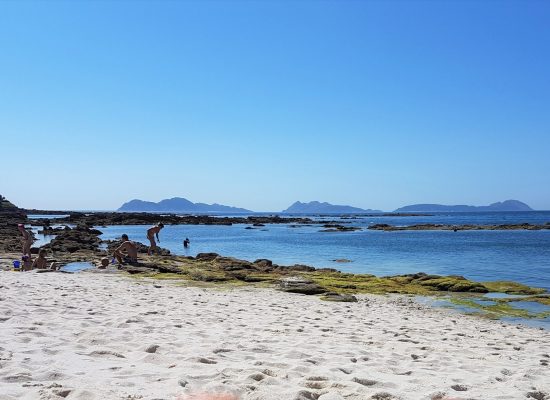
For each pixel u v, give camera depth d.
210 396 4.31
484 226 81.94
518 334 10.82
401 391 5.00
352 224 109.38
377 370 6.03
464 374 6.16
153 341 6.92
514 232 70.75
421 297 16.50
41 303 10.14
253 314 10.91
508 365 7.10
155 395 4.25
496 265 28.09
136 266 20.52
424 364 6.71
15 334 6.74
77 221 96.06
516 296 16.84
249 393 4.48
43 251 20.48
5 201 127.38
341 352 7.04
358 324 10.43
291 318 10.66
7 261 23.48
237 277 19.16
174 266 21.12
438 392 4.98
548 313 13.86
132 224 98.81
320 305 13.48
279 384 4.91
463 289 17.78
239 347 6.93
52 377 4.69
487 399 4.90
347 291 17.20
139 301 11.69
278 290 16.42
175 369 5.31
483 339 9.84
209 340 7.34
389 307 14.16
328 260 31.78
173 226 97.31
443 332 10.35
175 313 10.15
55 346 6.16
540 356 8.20
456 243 47.16
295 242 50.16
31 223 77.50
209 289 15.89
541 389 5.49
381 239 54.81
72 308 9.80
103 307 10.22
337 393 4.62
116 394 4.21
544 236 59.38
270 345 7.28
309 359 6.35
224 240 53.59
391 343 8.36
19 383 4.44
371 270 26.45
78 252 29.84
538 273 24.33
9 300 10.26
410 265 28.59
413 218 172.75
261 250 40.22
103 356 5.82
